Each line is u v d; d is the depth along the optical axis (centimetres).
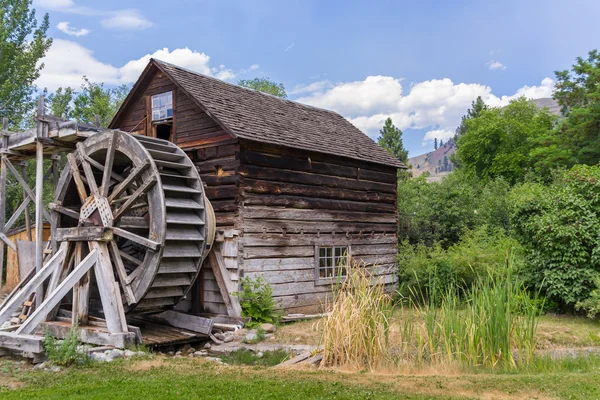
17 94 2378
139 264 977
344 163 1363
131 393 543
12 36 2406
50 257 1041
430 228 1889
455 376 607
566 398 510
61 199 1057
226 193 1100
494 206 1880
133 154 945
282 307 1147
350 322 695
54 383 617
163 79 1259
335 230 1312
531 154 2961
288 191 1189
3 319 859
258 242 1109
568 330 945
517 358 701
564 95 3025
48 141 1026
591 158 2648
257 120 1215
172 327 1013
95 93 2630
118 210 926
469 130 4219
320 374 627
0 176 1139
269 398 517
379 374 628
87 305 918
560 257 1110
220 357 842
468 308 719
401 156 3922
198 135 1169
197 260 995
